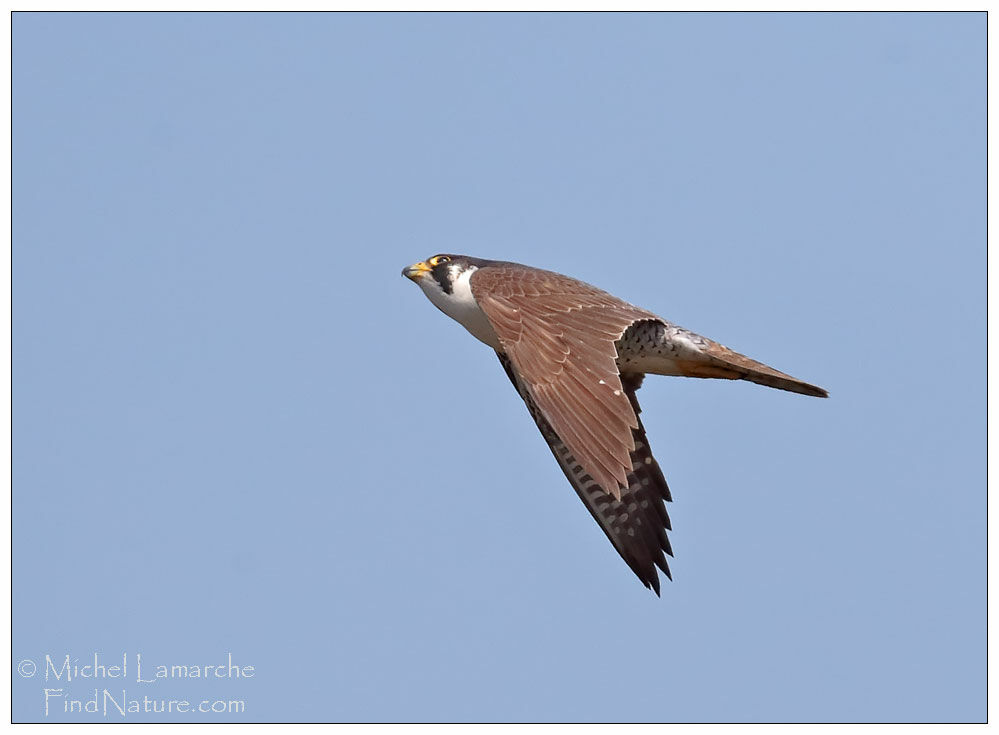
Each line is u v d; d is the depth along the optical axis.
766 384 14.66
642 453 15.39
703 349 14.45
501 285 13.30
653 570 15.62
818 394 14.47
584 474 15.75
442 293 15.80
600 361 12.47
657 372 14.95
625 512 15.62
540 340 12.71
